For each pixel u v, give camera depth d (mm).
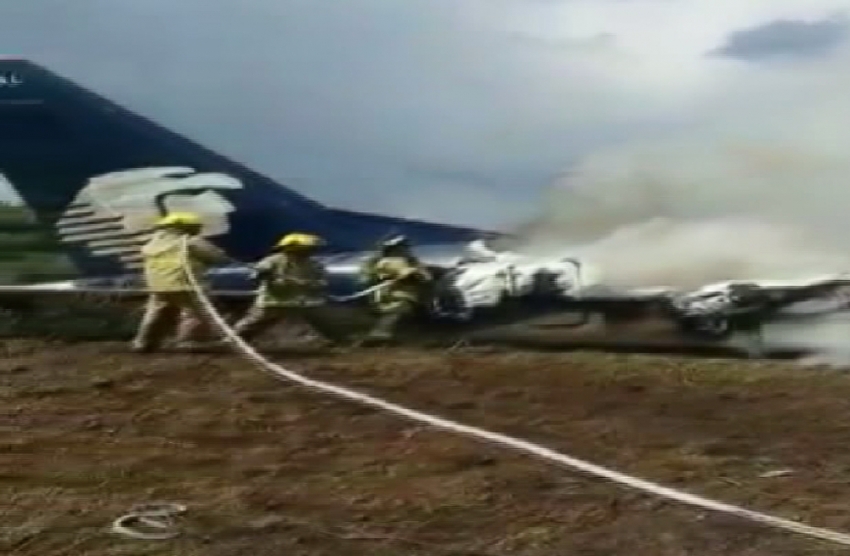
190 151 11820
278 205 11828
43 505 6316
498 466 7289
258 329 11258
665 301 11383
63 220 11914
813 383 9969
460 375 10141
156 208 11883
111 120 11828
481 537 5977
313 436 7992
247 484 6844
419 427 8266
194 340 11281
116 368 10227
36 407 8742
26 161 11844
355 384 9688
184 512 6219
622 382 9938
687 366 10695
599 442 7918
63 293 11859
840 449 7789
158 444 7730
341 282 11641
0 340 11555
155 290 11031
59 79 11789
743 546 5844
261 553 5586
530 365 10641
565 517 6301
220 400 9023
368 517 6262
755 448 7809
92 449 7574
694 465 7340
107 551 5562
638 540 5938
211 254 11242
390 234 11719
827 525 6160
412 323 11641
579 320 11508
